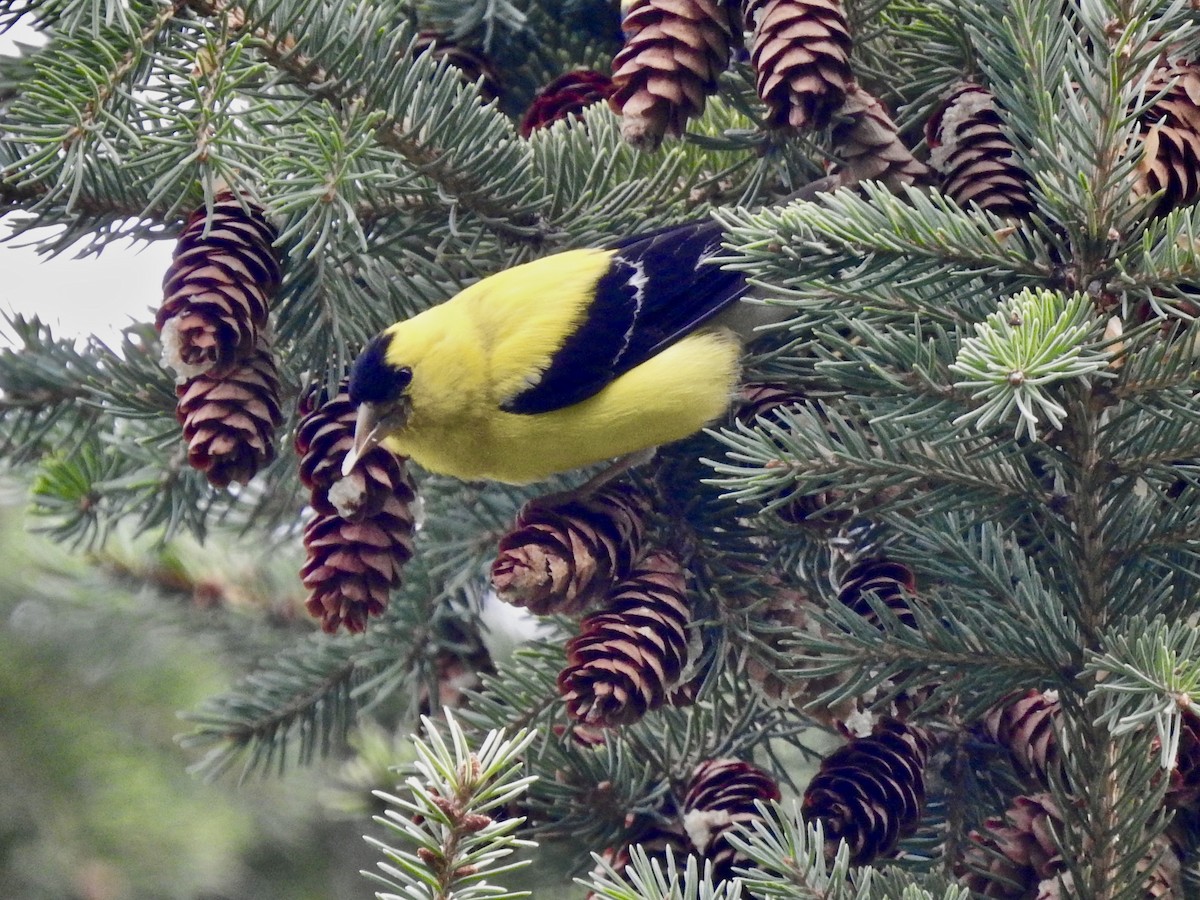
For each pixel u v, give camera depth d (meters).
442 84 4.23
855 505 4.22
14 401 4.28
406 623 4.28
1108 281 4.18
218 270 4.22
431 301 4.29
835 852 4.20
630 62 4.22
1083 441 4.19
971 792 4.23
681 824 4.23
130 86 4.20
